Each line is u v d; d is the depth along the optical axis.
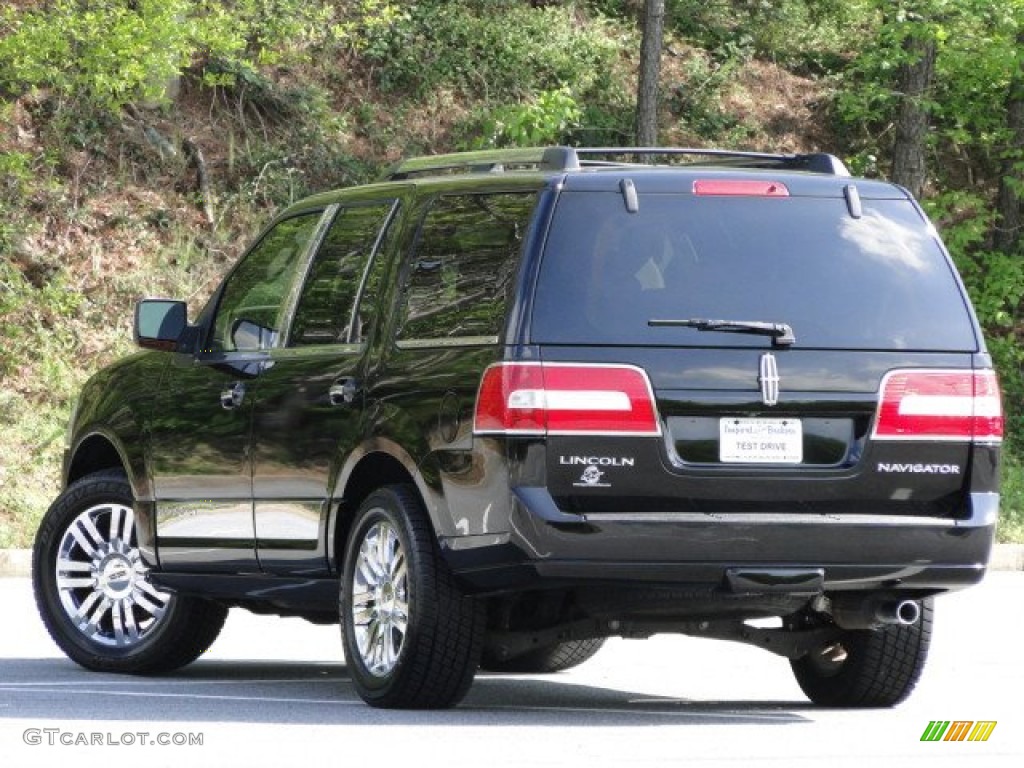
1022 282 62.06
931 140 63.00
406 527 19.20
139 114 57.03
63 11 45.22
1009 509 52.09
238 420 22.00
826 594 20.06
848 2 74.94
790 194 19.36
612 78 68.25
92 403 24.70
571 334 18.36
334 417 20.48
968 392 19.30
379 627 19.73
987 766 16.55
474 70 65.12
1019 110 64.19
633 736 17.94
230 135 58.69
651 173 19.11
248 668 24.84
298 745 16.95
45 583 24.53
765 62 72.94
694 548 18.36
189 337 23.23
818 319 18.97
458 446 18.66
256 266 22.92
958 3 58.41
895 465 19.00
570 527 18.09
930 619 20.89
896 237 19.56
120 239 54.22
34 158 54.16
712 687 23.41
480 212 19.52
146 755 16.34
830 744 17.77
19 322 50.91
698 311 18.66
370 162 61.28
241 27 47.22
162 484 23.23
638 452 18.30
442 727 18.28
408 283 20.06
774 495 18.61
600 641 24.83
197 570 22.75
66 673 23.83
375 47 63.41
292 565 21.30
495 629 19.97
